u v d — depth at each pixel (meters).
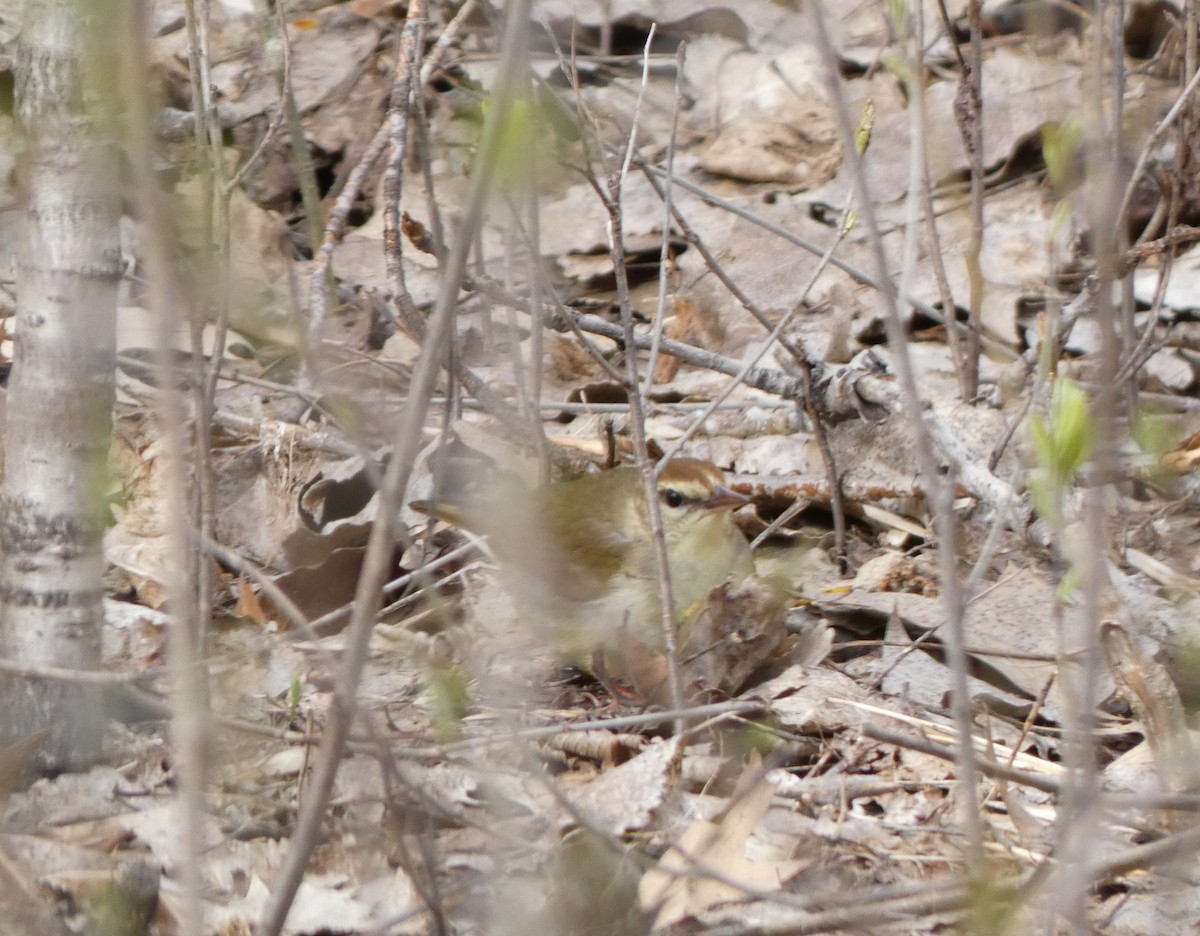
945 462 11.24
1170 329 13.14
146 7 4.27
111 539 10.90
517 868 7.05
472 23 15.41
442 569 10.83
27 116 7.16
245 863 7.28
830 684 9.19
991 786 8.16
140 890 6.88
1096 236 4.53
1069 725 5.10
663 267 11.34
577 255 16.11
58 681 7.40
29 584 7.59
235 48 17.94
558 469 11.88
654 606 9.66
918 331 14.38
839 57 18.44
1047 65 7.92
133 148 4.32
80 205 7.21
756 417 12.87
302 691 9.11
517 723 6.98
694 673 9.14
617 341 12.16
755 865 7.18
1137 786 7.91
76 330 7.34
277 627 9.99
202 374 7.60
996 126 16.14
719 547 10.12
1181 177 10.86
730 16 19.34
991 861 6.97
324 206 15.52
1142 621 9.12
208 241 6.39
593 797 7.74
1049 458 5.50
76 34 6.96
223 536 11.20
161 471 11.18
